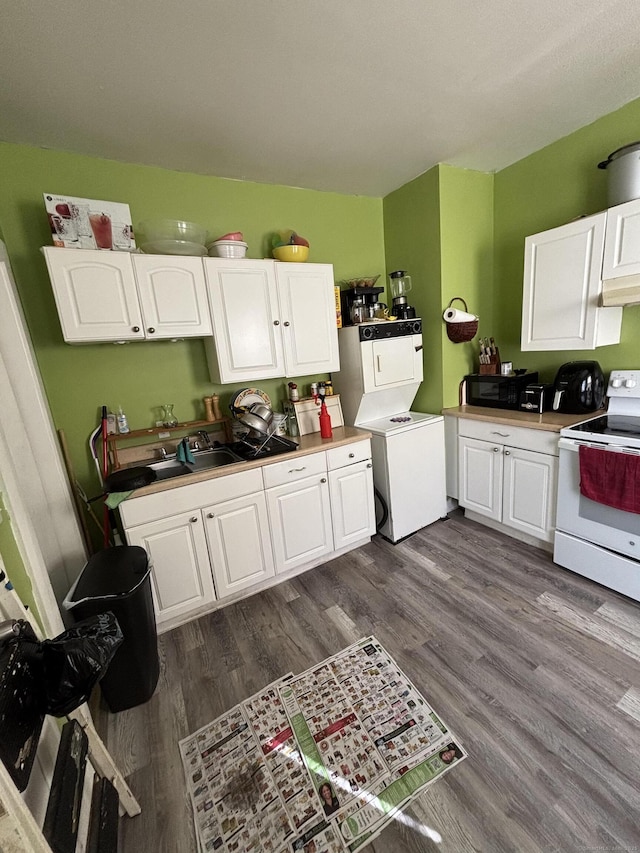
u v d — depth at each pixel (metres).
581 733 1.32
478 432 2.62
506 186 2.70
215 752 1.37
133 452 2.24
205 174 2.30
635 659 1.58
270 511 2.17
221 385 2.51
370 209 2.96
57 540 1.85
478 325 2.85
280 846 1.10
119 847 1.12
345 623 1.94
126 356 2.20
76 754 0.98
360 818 1.15
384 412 2.88
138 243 2.14
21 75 1.39
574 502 2.08
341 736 1.38
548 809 1.12
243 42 1.34
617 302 1.93
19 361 1.68
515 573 2.21
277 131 1.93
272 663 1.73
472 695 1.49
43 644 0.94
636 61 1.62
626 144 1.98
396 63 1.52
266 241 2.55
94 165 2.00
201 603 2.03
